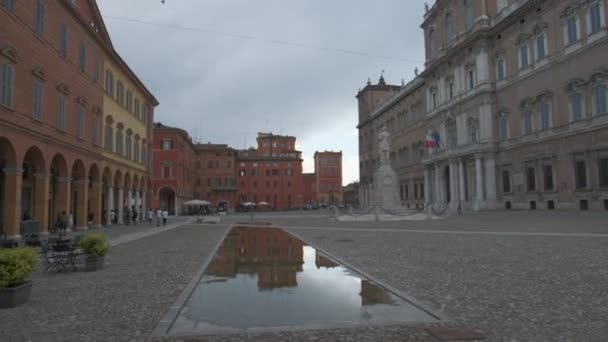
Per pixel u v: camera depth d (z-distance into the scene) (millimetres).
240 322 6922
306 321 6926
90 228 34531
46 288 10070
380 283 9797
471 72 57125
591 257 12633
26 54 23516
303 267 12602
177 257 15508
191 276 11266
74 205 35000
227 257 15227
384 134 44531
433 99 68875
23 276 8469
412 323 6660
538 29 45125
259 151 125250
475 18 55219
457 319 6793
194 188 100062
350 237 21984
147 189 52531
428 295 8492
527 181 47281
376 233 23922
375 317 7090
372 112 100125
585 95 39094
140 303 8352
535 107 45812
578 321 6512
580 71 39594
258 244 19844
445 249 15664
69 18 29344
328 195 131125
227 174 106625
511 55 49875
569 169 41000
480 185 53344
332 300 8375
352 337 6047
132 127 45969
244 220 50719
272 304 8141
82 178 32344
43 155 25641
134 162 46781
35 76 24562
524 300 7852
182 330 6523
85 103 32219
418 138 75375
